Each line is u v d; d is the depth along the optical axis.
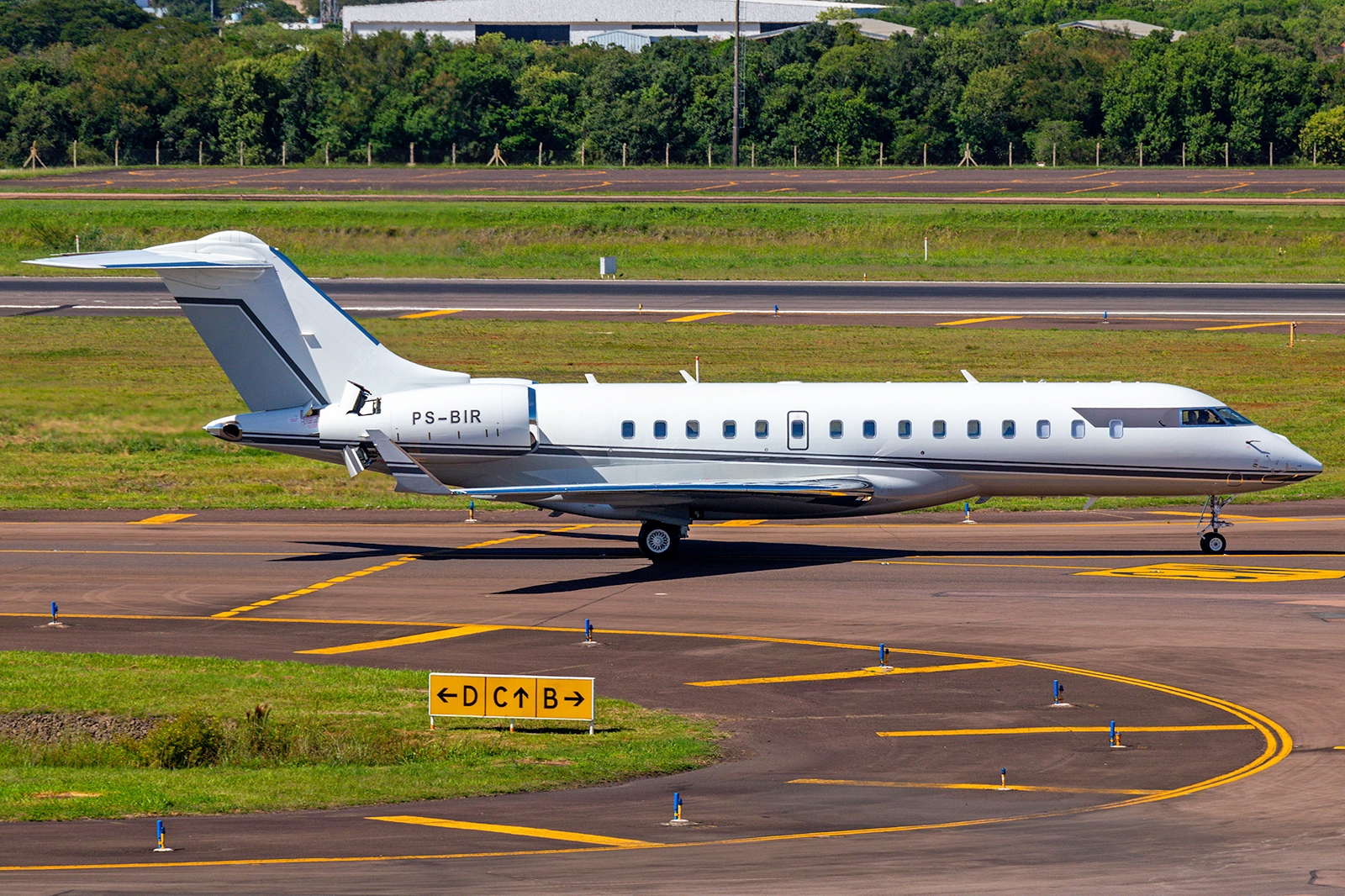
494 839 72.75
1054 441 154.12
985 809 78.62
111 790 84.25
